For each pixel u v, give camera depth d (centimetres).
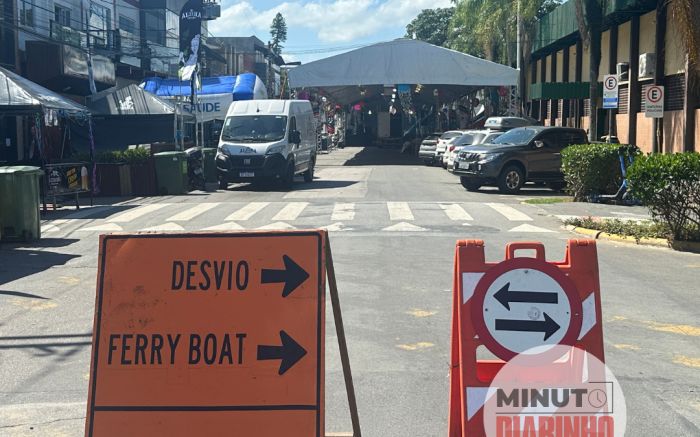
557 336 457
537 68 5175
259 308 438
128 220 1628
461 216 1645
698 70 1838
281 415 423
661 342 743
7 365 677
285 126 2441
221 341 435
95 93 3148
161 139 3112
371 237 1377
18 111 1862
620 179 1888
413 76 4138
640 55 2769
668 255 1223
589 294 461
